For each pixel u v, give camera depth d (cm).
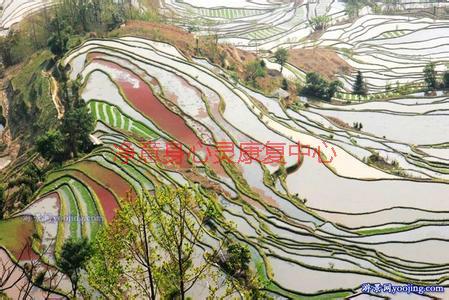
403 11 15725
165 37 10600
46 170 6931
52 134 6981
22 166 7450
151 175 6731
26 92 9400
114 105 8306
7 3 13350
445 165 7919
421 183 7106
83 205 6156
